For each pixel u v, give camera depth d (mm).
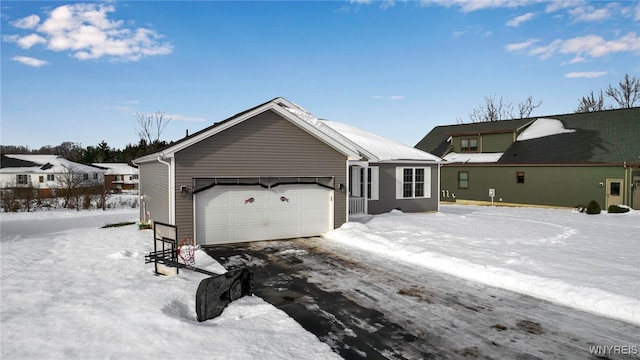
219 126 11734
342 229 13695
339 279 8352
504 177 26812
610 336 5555
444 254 9820
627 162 21672
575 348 5188
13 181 42906
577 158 23734
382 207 19406
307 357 4727
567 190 24000
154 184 14203
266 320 5867
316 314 6363
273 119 12836
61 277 7832
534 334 5621
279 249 11430
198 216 11773
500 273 8188
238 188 12352
